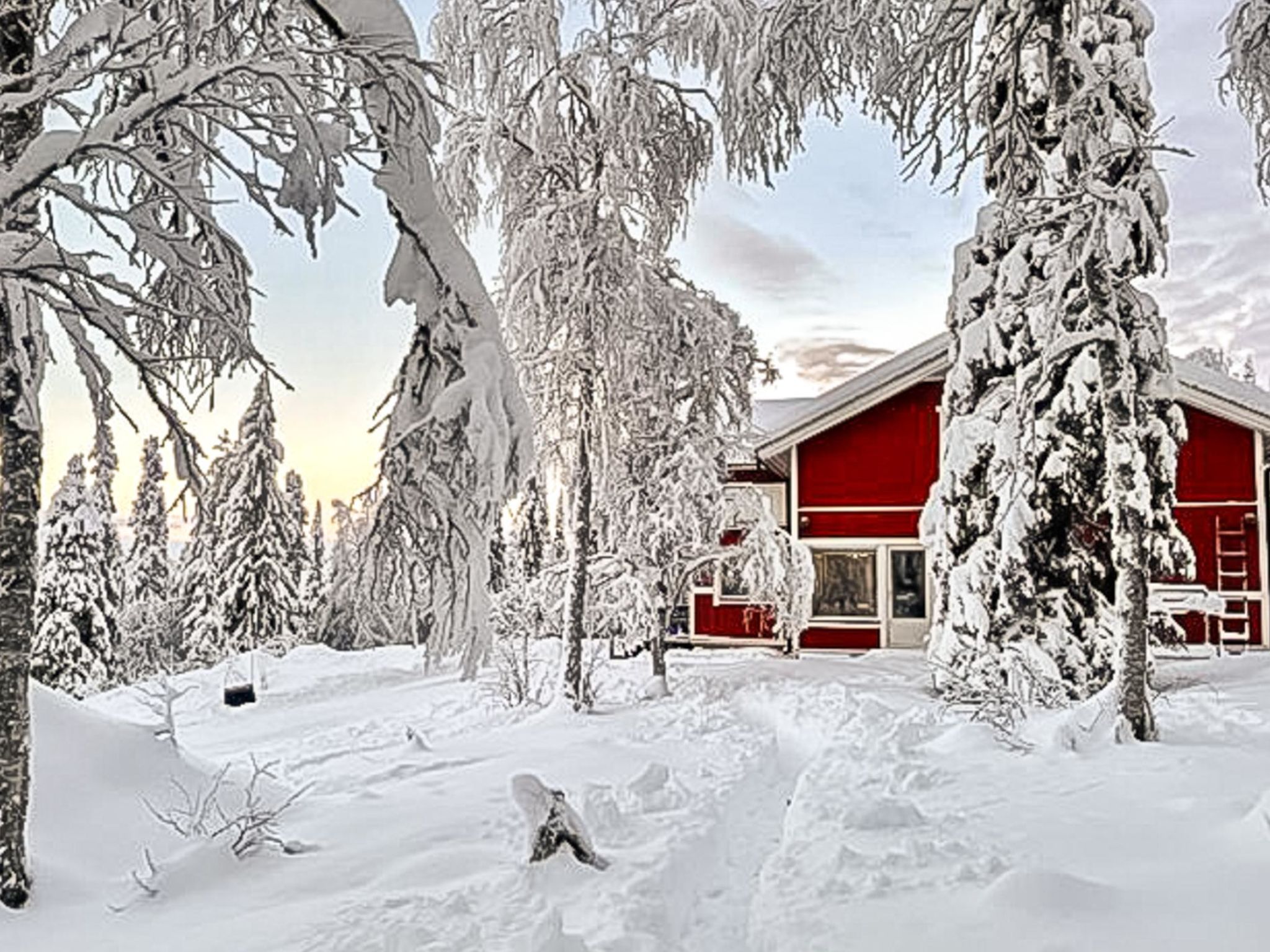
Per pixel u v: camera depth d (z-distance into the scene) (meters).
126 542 37.50
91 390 5.66
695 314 16.08
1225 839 5.52
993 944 4.20
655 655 16.84
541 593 16.97
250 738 16.69
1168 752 8.26
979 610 12.02
